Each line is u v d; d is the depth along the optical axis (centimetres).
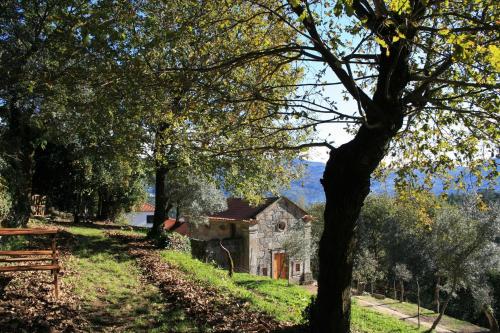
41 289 936
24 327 712
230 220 3134
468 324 1953
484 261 1711
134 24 646
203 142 927
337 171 728
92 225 2833
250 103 843
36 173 2934
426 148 943
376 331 1269
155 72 671
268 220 3155
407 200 1010
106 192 3566
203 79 719
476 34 650
